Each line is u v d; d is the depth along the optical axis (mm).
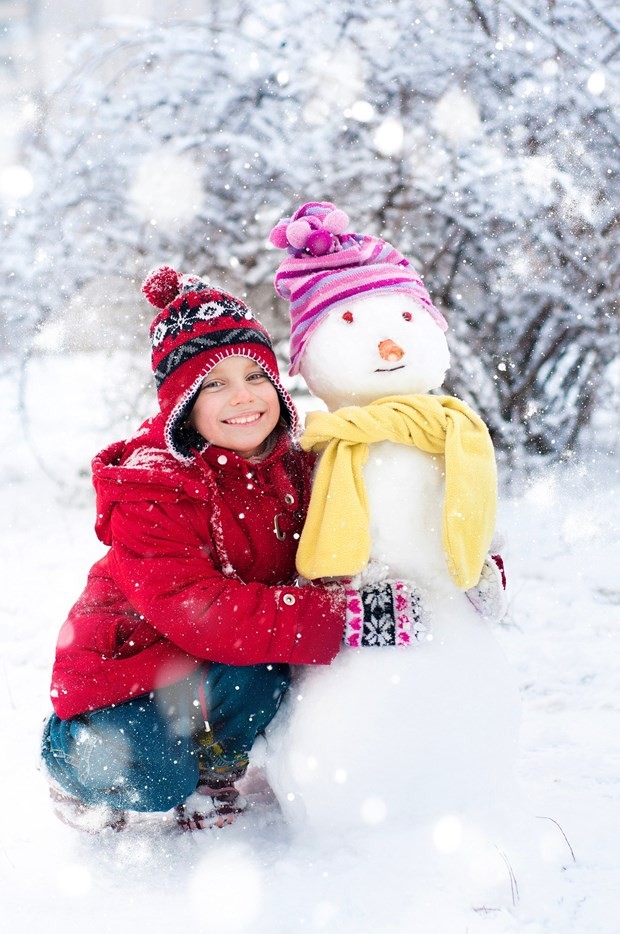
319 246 2447
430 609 2211
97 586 2396
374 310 2375
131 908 1892
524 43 5754
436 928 1743
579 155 5703
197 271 6129
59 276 6219
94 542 5441
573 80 5699
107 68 6363
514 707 2203
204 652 2182
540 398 6043
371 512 2230
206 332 2365
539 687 3156
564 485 5754
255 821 2281
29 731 2979
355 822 2107
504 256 5805
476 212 5699
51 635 3977
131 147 6141
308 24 6102
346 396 2420
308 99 6008
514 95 5730
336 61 5945
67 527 5660
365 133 5828
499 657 2244
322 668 2199
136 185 6094
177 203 6082
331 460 2287
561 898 1837
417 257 5848
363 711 2105
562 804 2250
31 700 3260
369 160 5816
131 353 6355
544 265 5824
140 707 2234
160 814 2387
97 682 2240
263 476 2391
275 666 2295
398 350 2330
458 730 2115
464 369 5879
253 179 6008
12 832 2312
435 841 1973
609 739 2678
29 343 6383
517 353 5934
